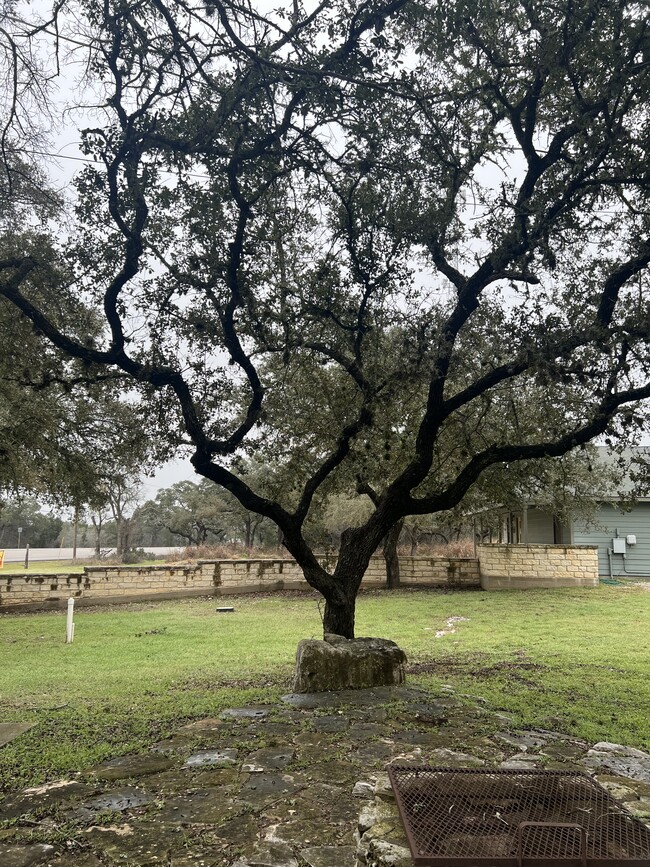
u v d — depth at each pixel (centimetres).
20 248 765
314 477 798
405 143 652
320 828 352
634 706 635
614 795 294
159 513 4856
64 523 6469
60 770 459
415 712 589
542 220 624
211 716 600
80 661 996
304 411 870
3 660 1020
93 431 1223
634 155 602
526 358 640
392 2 569
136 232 660
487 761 448
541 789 276
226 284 702
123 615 1582
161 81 623
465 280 731
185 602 1839
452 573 1992
